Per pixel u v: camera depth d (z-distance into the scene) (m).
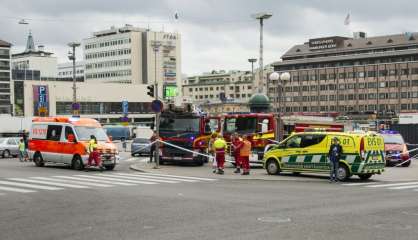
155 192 17.88
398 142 35.25
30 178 23.06
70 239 10.05
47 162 30.45
